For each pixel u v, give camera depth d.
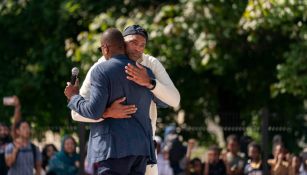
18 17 28.03
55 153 21.59
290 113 27.27
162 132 26.55
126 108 9.85
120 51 10.04
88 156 10.09
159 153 22.58
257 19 23.00
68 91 10.30
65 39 26.95
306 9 23.11
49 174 21.50
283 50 26.42
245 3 24.20
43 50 27.45
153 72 10.88
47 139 23.70
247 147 22.08
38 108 27.61
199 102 27.94
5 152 20.25
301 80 23.91
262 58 26.91
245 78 27.47
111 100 9.87
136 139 9.87
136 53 10.23
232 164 21.77
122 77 9.88
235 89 27.84
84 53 23.97
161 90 10.21
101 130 9.91
